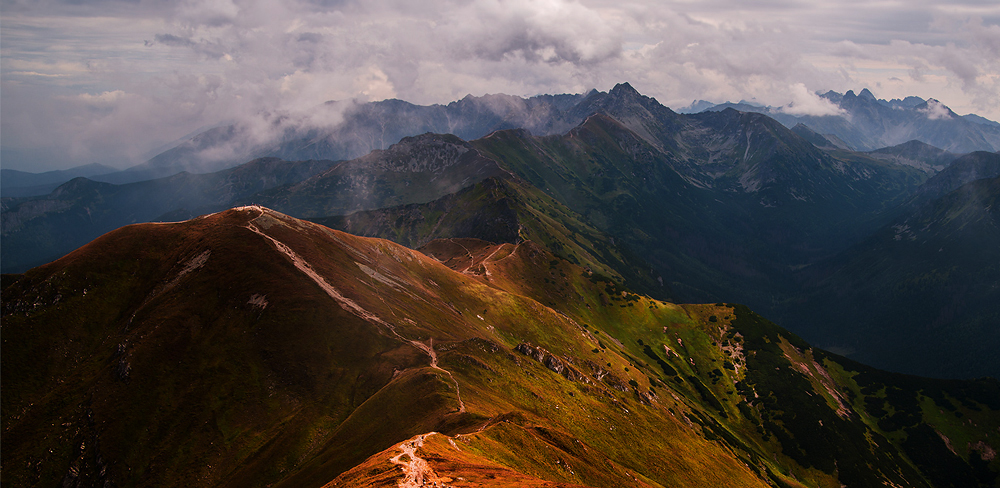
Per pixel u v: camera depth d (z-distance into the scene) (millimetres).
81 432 134625
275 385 148250
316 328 162250
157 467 129625
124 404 139750
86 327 161875
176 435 136000
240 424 139125
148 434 135500
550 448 112875
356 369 154000
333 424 138125
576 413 154125
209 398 143750
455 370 150250
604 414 162125
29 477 127375
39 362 151000
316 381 149625
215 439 135500
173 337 156250
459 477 81438
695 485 145750
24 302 159500
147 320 159875
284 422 139500
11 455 130250
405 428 122375
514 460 101688
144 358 149000
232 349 155250
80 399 141375
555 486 80688
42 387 147000
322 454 123375
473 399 134625
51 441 133250
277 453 130500
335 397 145500
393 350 160625
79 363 154000
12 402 140750
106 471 127812
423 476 80312
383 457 90062
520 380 158500
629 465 138625
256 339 157875
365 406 134750
